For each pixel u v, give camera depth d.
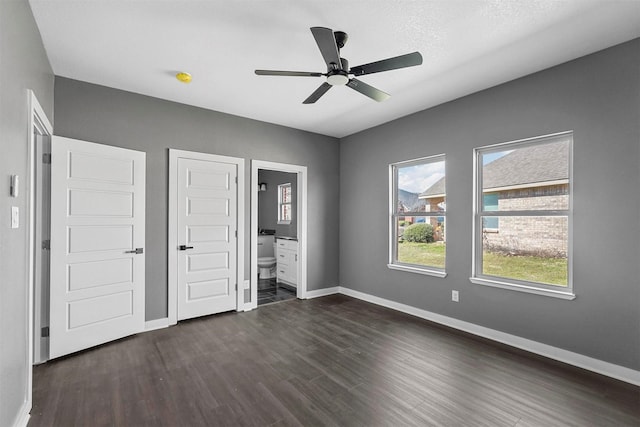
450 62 2.70
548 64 2.73
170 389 2.22
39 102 2.28
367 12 2.07
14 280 1.67
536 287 2.87
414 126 3.97
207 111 3.84
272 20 2.16
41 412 1.94
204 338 3.16
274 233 6.70
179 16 2.11
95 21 2.15
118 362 2.63
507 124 3.06
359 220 4.81
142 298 3.29
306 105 3.72
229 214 3.99
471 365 2.59
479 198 3.35
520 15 2.09
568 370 2.50
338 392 2.19
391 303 4.25
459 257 3.46
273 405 2.04
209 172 3.84
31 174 1.94
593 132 2.51
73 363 2.61
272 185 6.83
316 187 4.90
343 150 5.12
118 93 3.25
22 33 1.81
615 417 1.91
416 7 2.02
